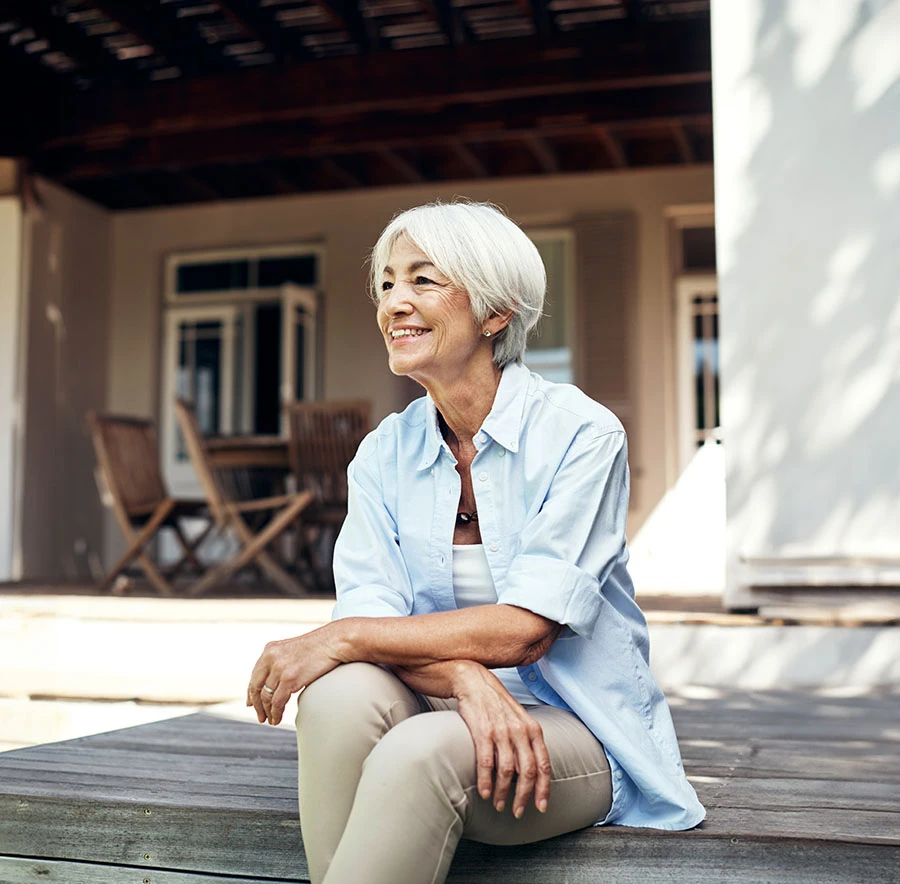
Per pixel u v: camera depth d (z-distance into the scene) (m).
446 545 1.47
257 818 1.50
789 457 3.20
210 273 8.10
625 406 7.16
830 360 3.19
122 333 8.12
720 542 5.55
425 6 5.56
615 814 1.40
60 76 6.61
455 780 1.19
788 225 3.25
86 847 1.58
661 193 7.24
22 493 7.00
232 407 7.94
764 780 1.75
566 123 6.28
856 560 3.13
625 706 1.43
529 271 1.47
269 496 6.58
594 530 1.42
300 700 1.30
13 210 7.07
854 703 2.78
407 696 1.34
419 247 1.43
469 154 6.95
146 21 5.91
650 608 3.72
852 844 1.32
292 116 6.18
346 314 7.74
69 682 3.20
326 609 3.47
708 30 5.64
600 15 5.98
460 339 1.44
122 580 5.48
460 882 1.39
